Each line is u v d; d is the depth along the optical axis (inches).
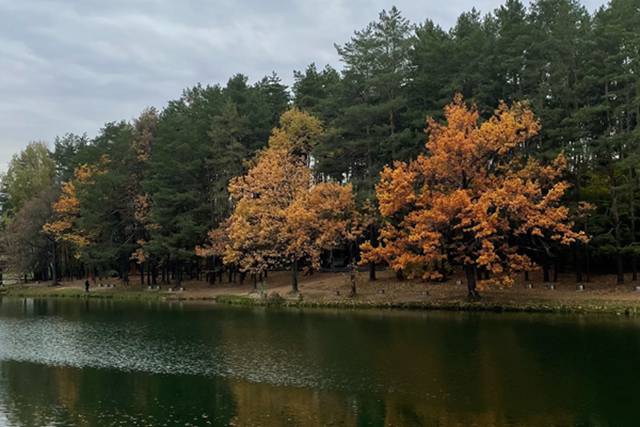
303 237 2021.4
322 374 979.9
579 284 1791.3
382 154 2143.2
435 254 1674.5
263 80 2918.3
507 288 1846.7
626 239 1771.7
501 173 1795.0
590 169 1800.0
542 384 879.7
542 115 1769.2
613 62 1721.2
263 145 2615.7
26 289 3213.6
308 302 1974.7
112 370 1077.8
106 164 3014.3
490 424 708.0
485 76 1966.0
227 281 2741.1
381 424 722.2
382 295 1942.7
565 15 1836.9
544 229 1769.2
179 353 1215.6
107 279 3326.8
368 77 2153.1
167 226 2529.5
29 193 3782.0
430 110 2049.7
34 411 830.5
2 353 1253.1
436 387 876.0
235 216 2206.0
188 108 3073.3
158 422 768.3
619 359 1023.0
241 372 1018.1
